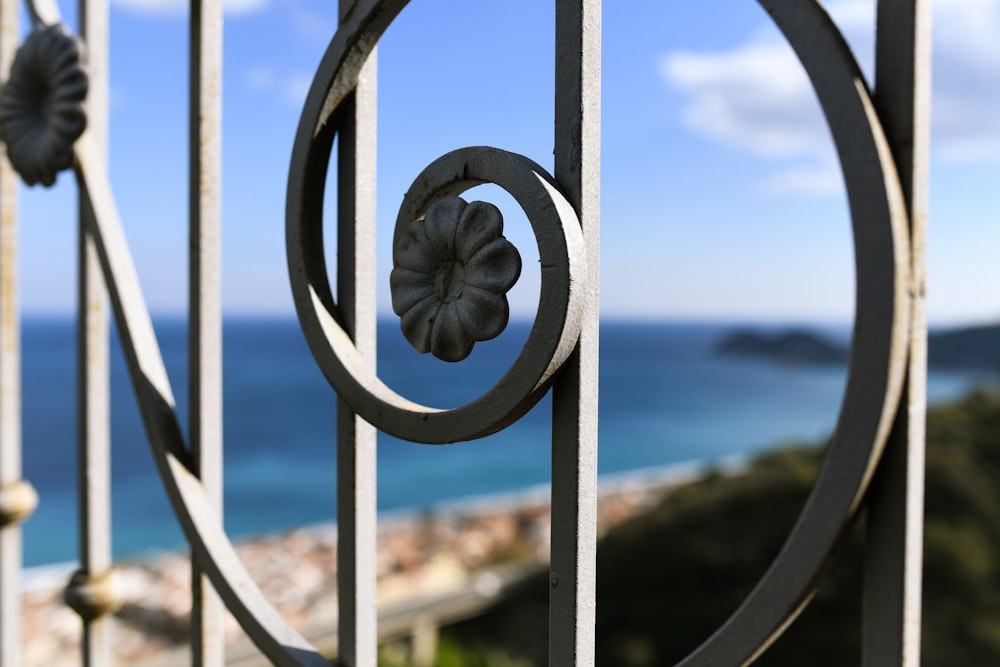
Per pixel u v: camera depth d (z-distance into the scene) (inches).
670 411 1720.0
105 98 35.8
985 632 303.7
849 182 15.7
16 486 45.7
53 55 35.0
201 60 29.8
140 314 33.2
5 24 42.8
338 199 26.2
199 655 30.7
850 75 15.6
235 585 28.5
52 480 1107.3
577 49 19.6
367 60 25.3
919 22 16.0
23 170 37.2
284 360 2073.1
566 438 19.9
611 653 374.6
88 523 38.4
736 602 364.2
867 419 15.6
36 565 800.3
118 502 1009.5
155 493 1047.6
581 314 19.2
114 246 33.9
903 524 16.0
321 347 25.0
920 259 15.8
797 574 16.3
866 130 15.5
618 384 1996.8
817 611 308.7
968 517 323.9
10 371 45.7
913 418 15.8
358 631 25.7
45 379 1758.1
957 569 314.3
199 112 30.0
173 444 31.3
